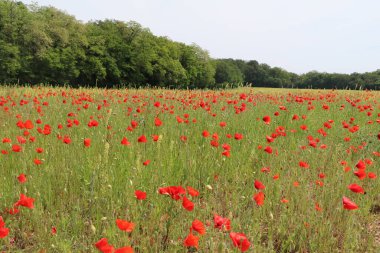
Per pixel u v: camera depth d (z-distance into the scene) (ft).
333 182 16.70
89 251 11.16
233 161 19.69
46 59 194.80
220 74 353.31
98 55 237.86
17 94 47.93
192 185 16.83
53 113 31.48
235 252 10.55
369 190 17.21
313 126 30.86
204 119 29.66
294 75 374.63
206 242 11.57
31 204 10.27
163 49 270.87
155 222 12.62
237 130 26.94
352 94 61.00
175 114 31.91
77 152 19.26
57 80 205.26
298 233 13.38
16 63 176.86
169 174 16.57
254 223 13.02
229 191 16.88
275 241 13.48
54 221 13.23
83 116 31.50
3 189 14.96
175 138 22.77
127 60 253.44
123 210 13.91
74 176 16.51
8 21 181.47
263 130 27.45
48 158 17.97
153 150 19.40
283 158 19.99
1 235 8.87
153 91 54.19
